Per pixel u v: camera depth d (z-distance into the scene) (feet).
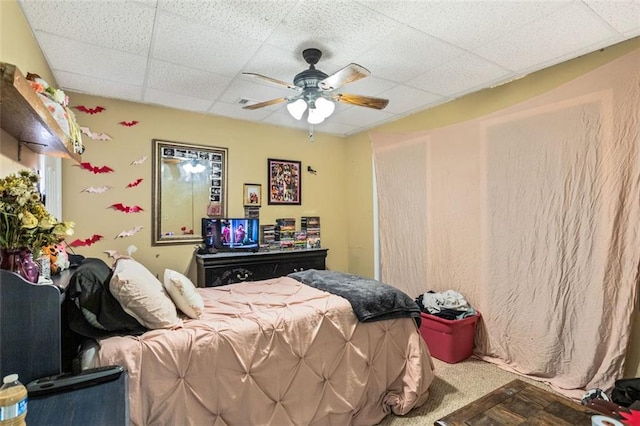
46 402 3.47
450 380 8.48
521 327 8.92
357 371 6.80
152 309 5.37
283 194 14.17
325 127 14.40
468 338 9.76
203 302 7.05
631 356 7.11
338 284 8.32
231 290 8.20
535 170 8.65
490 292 9.67
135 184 11.07
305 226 14.71
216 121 12.62
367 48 7.58
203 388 5.25
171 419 4.97
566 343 8.00
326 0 5.84
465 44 7.42
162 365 4.99
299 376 6.17
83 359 4.63
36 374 3.73
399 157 12.63
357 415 6.75
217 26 6.65
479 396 7.72
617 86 7.18
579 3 5.95
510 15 6.32
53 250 5.81
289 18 6.39
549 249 8.34
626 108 7.06
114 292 5.20
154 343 5.07
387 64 8.40
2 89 3.33
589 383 7.52
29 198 4.15
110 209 10.68
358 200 15.37
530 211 8.75
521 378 8.56
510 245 9.20
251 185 13.38
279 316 6.33
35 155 6.51
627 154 7.07
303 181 14.75
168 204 11.67
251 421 5.59
